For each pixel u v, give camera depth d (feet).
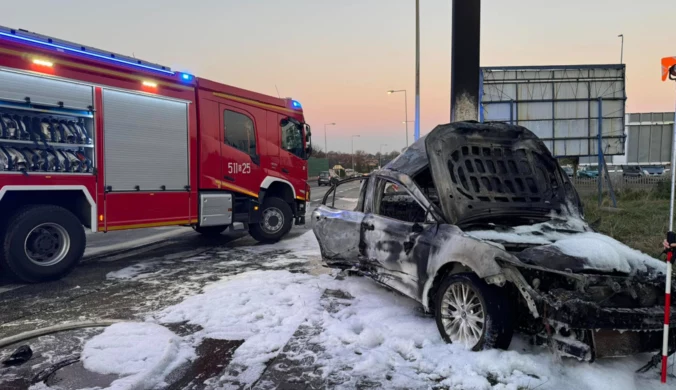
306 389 11.13
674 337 11.80
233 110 30.81
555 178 17.31
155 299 18.86
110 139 23.85
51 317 16.62
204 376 11.88
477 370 11.55
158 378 11.71
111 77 23.91
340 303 17.69
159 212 26.35
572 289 11.67
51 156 21.47
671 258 11.10
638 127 68.74
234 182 30.78
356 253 18.83
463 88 28.22
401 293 16.71
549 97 46.34
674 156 13.43
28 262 20.88
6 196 21.17
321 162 226.99
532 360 11.70
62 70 21.81
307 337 14.35
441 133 15.84
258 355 13.10
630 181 69.15
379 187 18.51
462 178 15.66
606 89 46.11
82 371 11.97
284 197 35.65
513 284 12.32
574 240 13.00
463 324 12.93
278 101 34.45
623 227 31.68
